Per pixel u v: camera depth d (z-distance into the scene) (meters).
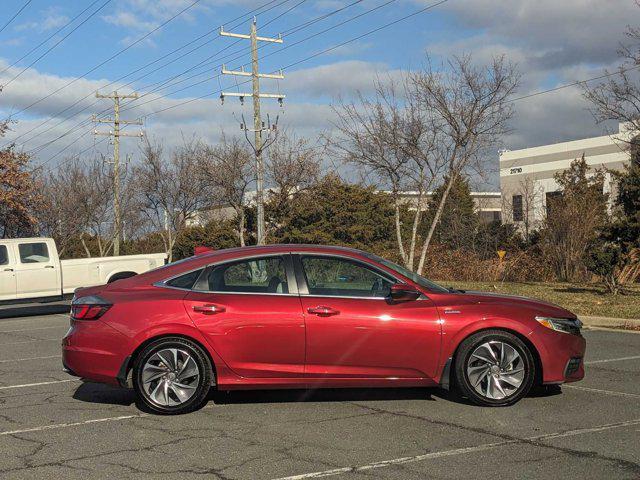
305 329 6.16
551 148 48.53
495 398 6.29
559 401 6.57
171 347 6.18
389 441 5.35
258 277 6.42
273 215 30.78
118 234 34.03
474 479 4.48
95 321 6.23
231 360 6.16
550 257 24.98
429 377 6.29
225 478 4.57
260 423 5.91
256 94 26.94
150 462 4.92
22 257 16.59
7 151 27.11
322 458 4.95
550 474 4.56
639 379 7.60
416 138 19.84
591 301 15.80
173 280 6.44
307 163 30.23
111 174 36.03
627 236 18.77
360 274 6.48
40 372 8.64
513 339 6.27
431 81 20.89
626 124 18.64
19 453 5.17
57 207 33.19
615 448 5.10
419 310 6.27
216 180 28.81
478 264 25.36
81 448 5.28
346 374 6.22
